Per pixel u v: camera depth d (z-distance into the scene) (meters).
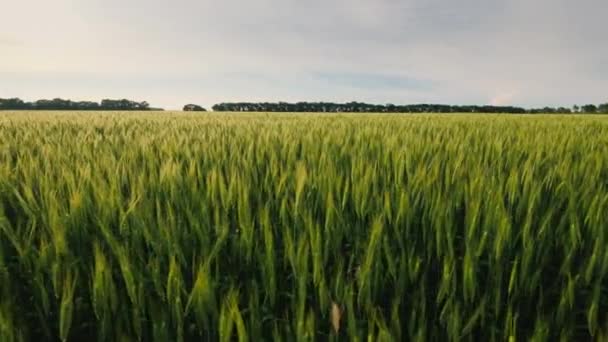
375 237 2.00
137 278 1.86
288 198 2.97
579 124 10.75
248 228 2.26
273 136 5.98
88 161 3.96
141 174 3.27
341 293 1.78
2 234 2.49
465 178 3.18
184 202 2.77
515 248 2.40
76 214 2.42
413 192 2.86
